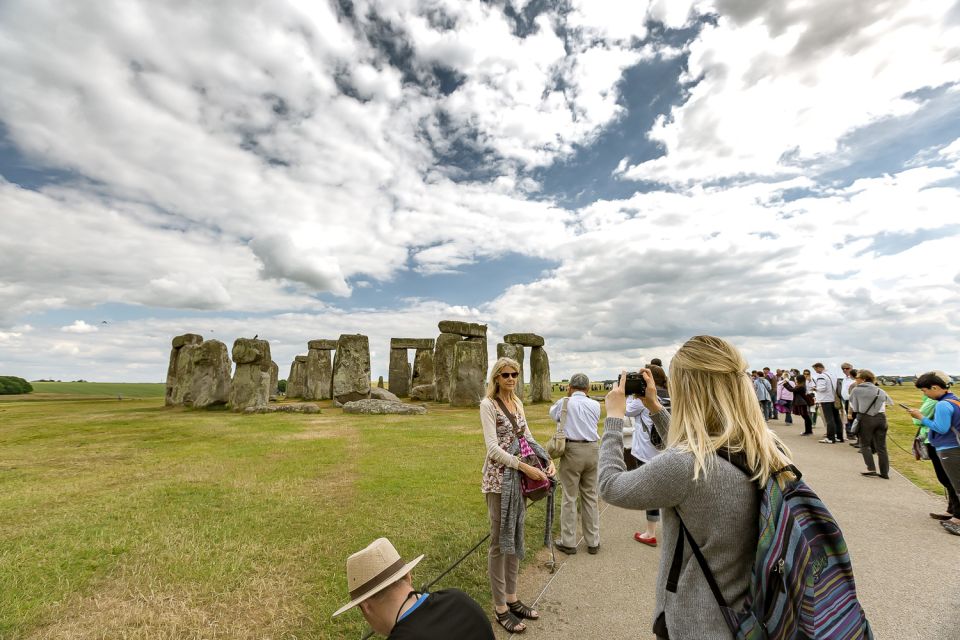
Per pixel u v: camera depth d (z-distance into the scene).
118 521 6.91
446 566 5.48
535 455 4.62
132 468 10.34
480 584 5.11
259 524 6.81
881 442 9.84
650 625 4.42
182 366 27.62
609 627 4.39
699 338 2.29
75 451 12.34
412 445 13.19
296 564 5.53
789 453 2.08
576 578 5.42
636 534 6.64
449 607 2.24
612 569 5.66
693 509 2.00
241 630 4.25
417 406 22.34
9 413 22.38
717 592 1.93
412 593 2.41
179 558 5.67
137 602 4.70
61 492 8.40
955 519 7.10
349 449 12.57
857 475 10.08
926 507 7.84
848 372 14.30
